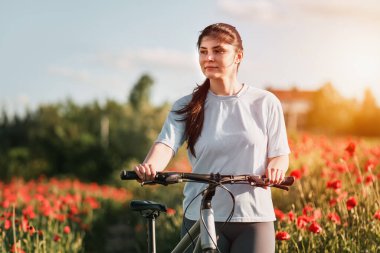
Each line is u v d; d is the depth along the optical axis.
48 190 19.42
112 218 15.73
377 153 10.60
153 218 4.07
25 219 9.09
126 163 37.19
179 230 9.45
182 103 4.32
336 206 7.57
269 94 4.31
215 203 4.19
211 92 4.30
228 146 4.20
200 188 4.26
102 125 42.50
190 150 4.30
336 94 86.12
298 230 6.45
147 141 40.09
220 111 4.25
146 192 17.38
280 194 9.14
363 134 81.81
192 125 4.24
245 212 4.15
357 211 6.98
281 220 6.95
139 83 73.19
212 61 4.18
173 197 13.83
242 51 4.29
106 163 40.41
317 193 8.54
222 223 4.17
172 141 4.25
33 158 43.16
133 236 12.85
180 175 3.74
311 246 6.46
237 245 4.16
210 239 3.77
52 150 42.66
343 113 84.69
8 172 41.75
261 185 3.88
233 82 4.29
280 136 4.25
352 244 6.28
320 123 85.00
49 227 9.45
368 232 6.39
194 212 4.28
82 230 11.13
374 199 7.07
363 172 9.64
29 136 44.06
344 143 13.30
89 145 41.56
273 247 4.19
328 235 6.53
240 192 4.17
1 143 45.97
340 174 9.15
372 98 83.00
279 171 3.91
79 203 13.56
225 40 4.17
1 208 11.74
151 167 3.72
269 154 4.25
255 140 4.20
